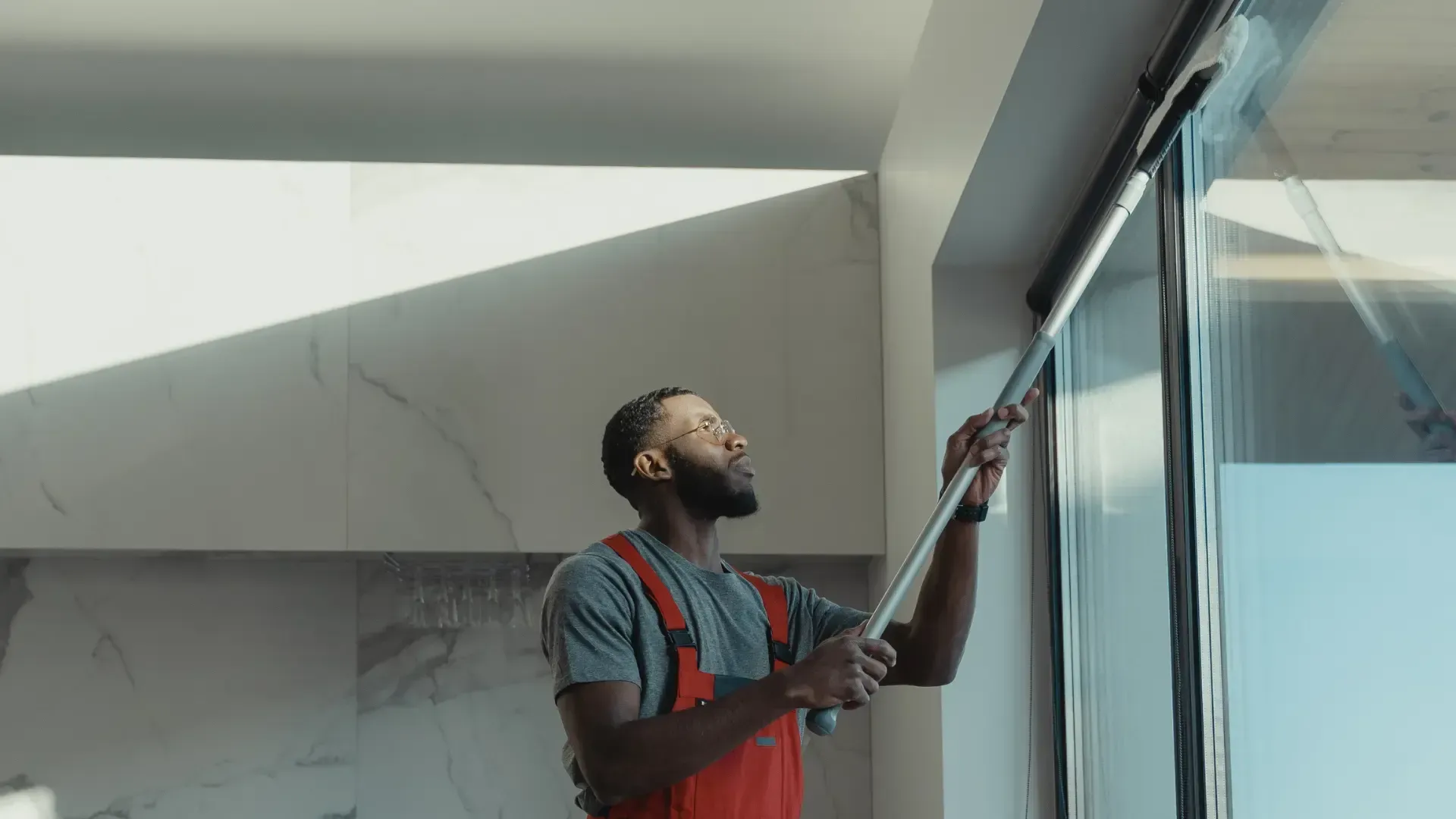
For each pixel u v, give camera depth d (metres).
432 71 2.99
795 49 2.94
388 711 3.01
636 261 2.78
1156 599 1.71
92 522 2.68
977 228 2.12
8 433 2.69
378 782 2.99
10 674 2.99
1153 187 1.70
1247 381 1.36
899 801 2.69
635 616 1.51
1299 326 1.22
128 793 2.97
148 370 2.72
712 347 2.77
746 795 1.48
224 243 2.75
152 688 3.00
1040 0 1.48
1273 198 1.28
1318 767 1.19
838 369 2.78
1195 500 1.52
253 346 2.73
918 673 1.64
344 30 2.91
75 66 2.96
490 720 3.01
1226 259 1.42
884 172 2.79
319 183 2.77
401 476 2.71
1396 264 1.01
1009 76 1.65
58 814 2.95
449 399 2.73
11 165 2.74
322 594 3.04
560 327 2.76
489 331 2.75
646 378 2.75
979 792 2.21
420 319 2.75
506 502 2.71
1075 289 1.49
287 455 2.71
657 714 1.49
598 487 2.72
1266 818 1.32
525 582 3.04
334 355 2.74
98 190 2.75
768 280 2.79
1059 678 2.20
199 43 2.93
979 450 1.53
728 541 2.73
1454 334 0.92
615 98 3.02
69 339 2.71
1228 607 1.43
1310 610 1.20
